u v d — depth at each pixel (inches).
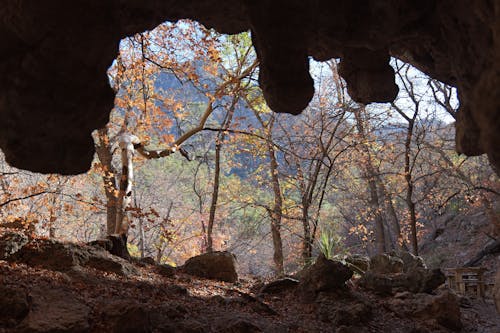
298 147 844.0
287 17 250.2
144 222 917.2
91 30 215.8
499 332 404.8
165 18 284.4
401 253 534.9
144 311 269.1
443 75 319.9
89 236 908.6
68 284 316.2
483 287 552.4
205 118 677.3
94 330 253.9
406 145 703.1
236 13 287.9
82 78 224.7
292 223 865.5
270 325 336.5
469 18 231.8
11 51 215.5
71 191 735.1
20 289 258.8
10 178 641.6
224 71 789.2
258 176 844.0
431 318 409.7
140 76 600.4
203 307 349.7
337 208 1129.4
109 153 665.6
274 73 261.1
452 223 1048.2
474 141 258.7
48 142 230.2
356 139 759.1
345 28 278.7
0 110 219.8
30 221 446.3
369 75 329.7
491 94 174.7
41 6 202.8
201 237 863.1
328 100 831.7
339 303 398.9
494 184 910.4
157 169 1180.5
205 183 1075.9
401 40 318.3
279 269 743.7
